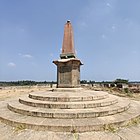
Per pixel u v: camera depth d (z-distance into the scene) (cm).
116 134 572
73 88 1091
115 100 930
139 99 1529
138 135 573
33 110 729
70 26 1207
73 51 1199
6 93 2177
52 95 918
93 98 890
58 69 1138
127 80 4119
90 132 585
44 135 555
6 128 625
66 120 652
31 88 3092
